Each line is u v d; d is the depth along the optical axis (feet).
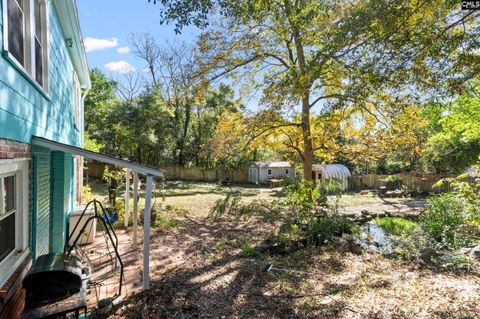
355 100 20.67
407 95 18.56
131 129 87.15
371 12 16.02
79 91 34.55
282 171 99.76
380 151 54.24
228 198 60.13
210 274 21.07
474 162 61.87
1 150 8.85
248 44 45.57
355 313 15.64
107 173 46.14
